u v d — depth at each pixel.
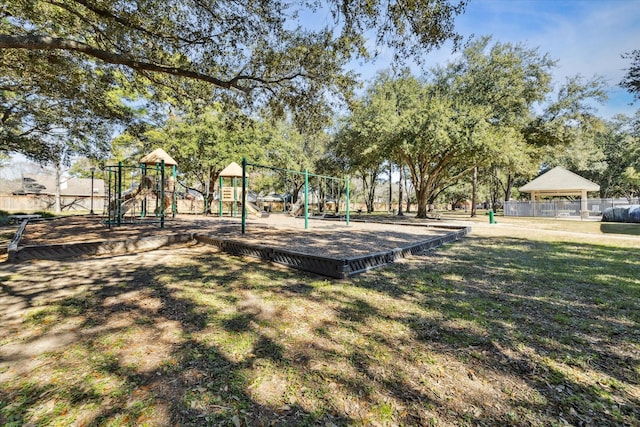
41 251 4.92
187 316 2.63
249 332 2.34
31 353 2.00
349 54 6.16
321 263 4.08
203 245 6.51
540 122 17.39
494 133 14.02
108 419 1.41
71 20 6.00
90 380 1.71
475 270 4.46
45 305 2.84
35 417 1.42
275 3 5.46
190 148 18.48
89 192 31.84
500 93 16.50
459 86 17.81
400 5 4.75
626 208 15.72
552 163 28.50
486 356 2.02
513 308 2.89
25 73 6.89
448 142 13.00
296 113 7.51
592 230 11.27
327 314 2.72
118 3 4.96
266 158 21.23
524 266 4.77
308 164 26.80
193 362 1.90
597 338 2.28
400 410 1.50
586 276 4.13
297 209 20.62
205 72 6.51
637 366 1.91
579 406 1.53
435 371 1.84
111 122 10.00
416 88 18.28
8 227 10.37
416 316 2.68
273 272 4.21
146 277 3.84
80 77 7.06
